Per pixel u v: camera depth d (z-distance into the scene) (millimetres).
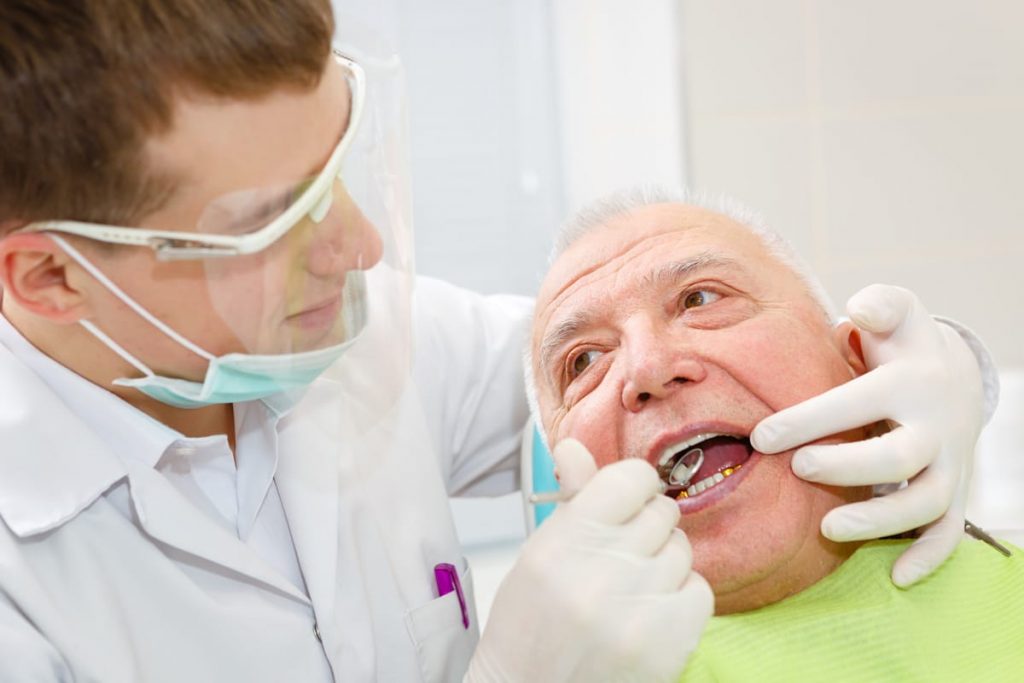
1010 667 1063
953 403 1151
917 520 1075
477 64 2418
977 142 2270
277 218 906
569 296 1228
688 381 1121
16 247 911
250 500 1186
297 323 986
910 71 2246
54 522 999
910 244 2297
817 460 1057
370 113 1038
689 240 1218
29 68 805
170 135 842
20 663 937
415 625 1239
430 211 2455
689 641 953
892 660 1047
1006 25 2232
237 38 816
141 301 938
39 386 1052
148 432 1080
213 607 1078
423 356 1493
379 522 1279
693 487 1197
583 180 2379
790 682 1031
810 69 2242
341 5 2350
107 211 886
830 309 1292
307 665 1127
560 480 1043
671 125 2266
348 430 1301
